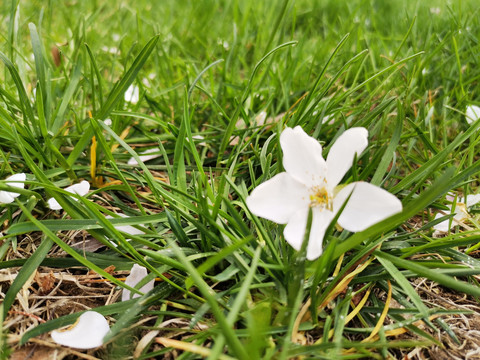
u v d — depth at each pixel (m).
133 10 0.41
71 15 0.38
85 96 0.24
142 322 0.14
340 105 0.25
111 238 0.16
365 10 0.31
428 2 0.42
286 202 0.14
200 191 0.15
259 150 0.20
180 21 0.38
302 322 0.14
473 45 0.30
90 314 0.14
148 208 0.20
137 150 0.22
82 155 0.22
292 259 0.14
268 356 0.12
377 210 0.13
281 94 0.25
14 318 0.15
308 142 0.14
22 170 0.20
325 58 0.31
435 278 0.13
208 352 0.12
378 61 0.29
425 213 0.19
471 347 0.14
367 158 0.19
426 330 0.14
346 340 0.13
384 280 0.15
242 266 0.14
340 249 0.13
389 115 0.23
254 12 0.38
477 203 0.19
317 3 0.44
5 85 0.23
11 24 0.22
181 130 0.18
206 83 0.29
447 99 0.23
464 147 0.23
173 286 0.15
